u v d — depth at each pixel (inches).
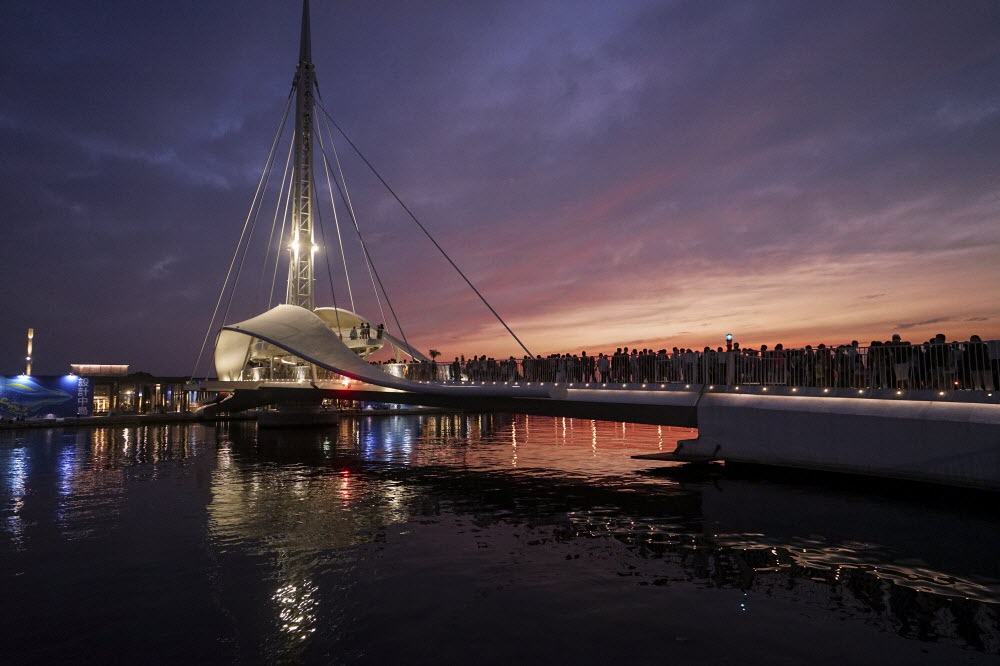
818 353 537.6
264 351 1686.8
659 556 342.6
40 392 1822.1
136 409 2095.2
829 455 512.7
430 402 932.6
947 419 440.1
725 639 230.8
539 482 636.7
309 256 1862.7
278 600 290.0
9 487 653.9
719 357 608.1
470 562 343.9
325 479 695.1
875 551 337.4
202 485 659.4
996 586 282.2
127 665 224.4
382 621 259.8
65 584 319.6
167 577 329.1
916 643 224.7
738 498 488.7
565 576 312.3
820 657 214.8
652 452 916.0
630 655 219.0
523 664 214.2
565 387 692.7
